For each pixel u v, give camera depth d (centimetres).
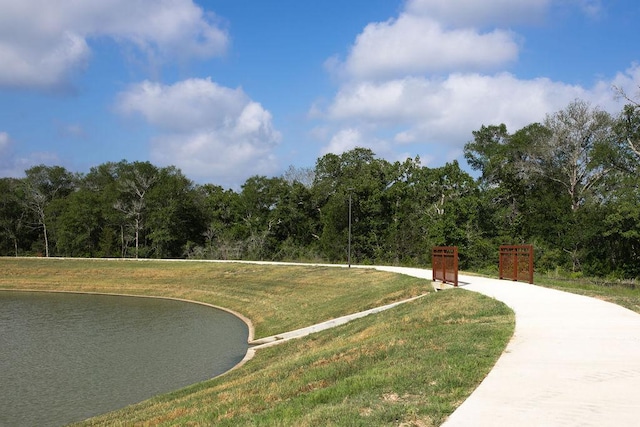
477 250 5169
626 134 4722
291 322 2712
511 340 938
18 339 2534
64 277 5453
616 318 1159
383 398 667
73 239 7888
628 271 4234
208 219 8138
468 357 825
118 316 3356
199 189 8669
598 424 505
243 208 7762
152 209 7656
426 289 2323
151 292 4719
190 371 1869
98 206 8000
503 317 1226
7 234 8519
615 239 4431
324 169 7600
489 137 6444
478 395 614
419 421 558
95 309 3725
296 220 7462
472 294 1742
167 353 2184
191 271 5203
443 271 2255
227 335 2630
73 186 9662
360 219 6625
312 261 6275
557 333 988
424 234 5991
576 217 4672
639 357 785
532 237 5072
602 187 4884
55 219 8512
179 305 3950
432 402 613
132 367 1936
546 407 561
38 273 5609
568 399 587
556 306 1373
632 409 548
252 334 2627
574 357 791
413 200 6350
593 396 596
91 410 1432
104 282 5203
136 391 1617
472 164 6444
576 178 5341
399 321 1512
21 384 1708
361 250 6450
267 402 856
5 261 6038
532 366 743
